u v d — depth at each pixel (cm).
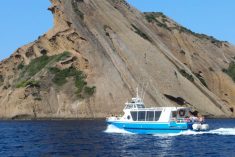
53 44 16188
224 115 15550
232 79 18562
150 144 5609
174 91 14775
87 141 6103
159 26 19525
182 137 6469
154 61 15575
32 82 14325
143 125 6912
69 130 8481
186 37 19812
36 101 13850
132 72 14838
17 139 6662
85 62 14838
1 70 16888
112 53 15325
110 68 14688
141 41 16225
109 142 5900
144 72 14962
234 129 7544
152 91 14375
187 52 18950
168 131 6762
